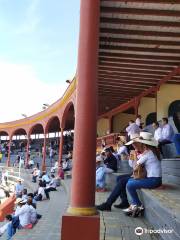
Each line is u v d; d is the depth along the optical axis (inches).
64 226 211.0
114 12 394.6
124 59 528.4
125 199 326.0
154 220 236.2
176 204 209.2
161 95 677.9
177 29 440.1
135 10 394.0
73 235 209.6
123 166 546.0
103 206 315.9
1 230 513.7
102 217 287.1
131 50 495.5
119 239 224.2
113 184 482.6
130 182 289.9
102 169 478.3
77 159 221.1
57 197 689.6
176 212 178.2
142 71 587.2
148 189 286.0
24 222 465.7
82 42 236.4
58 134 1861.5
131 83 662.5
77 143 223.5
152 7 389.7
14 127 1697.8
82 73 231.8
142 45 483.5
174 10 395.5
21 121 1631.4
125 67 562.6
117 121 1013.2
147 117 788.0
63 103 1067.9
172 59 526.6
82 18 240.2
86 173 218.4
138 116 708.0
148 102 789.9
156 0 372.2
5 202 726.5
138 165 289.6
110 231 243.3
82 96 228.7
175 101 671.8
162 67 568.1
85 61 232.8
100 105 911.0
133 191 289.6
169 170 358.6
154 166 287.3
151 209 248.2
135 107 808.3
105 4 381.7
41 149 1857.8
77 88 232.2
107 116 1024.2
